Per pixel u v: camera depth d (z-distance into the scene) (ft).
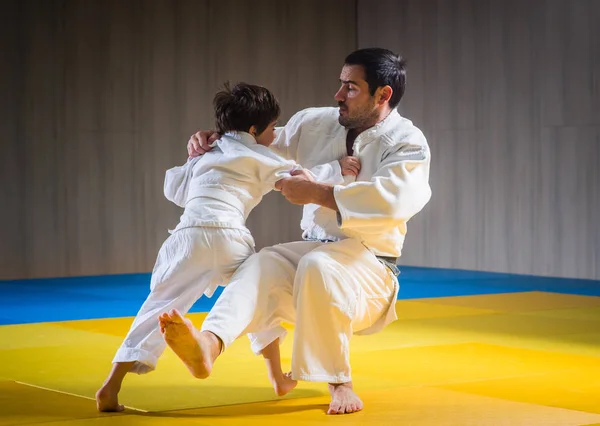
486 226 60.29
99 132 59.93
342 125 20.48
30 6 57.52
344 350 18.81
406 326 33.04
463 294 46.06
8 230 57.26
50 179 58.54
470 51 60.80
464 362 25.16
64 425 17.54
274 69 65.72
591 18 54.29
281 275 19.27
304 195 18.95
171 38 62.08
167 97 62.08
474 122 60.75
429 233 63.77
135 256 61.36
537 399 20.02
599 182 54.29
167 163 62.23
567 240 55.93
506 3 58.70
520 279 54.65
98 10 59.67
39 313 39.14
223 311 18.20
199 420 18.02
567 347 28.02
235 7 64.23
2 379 22.74
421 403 19.60
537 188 57.41
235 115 20.06
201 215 19.19
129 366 18.88
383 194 18.71
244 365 24.62
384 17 66.49
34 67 57.72
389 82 19.93
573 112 55.42
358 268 19.24
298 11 66.59
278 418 18.22
